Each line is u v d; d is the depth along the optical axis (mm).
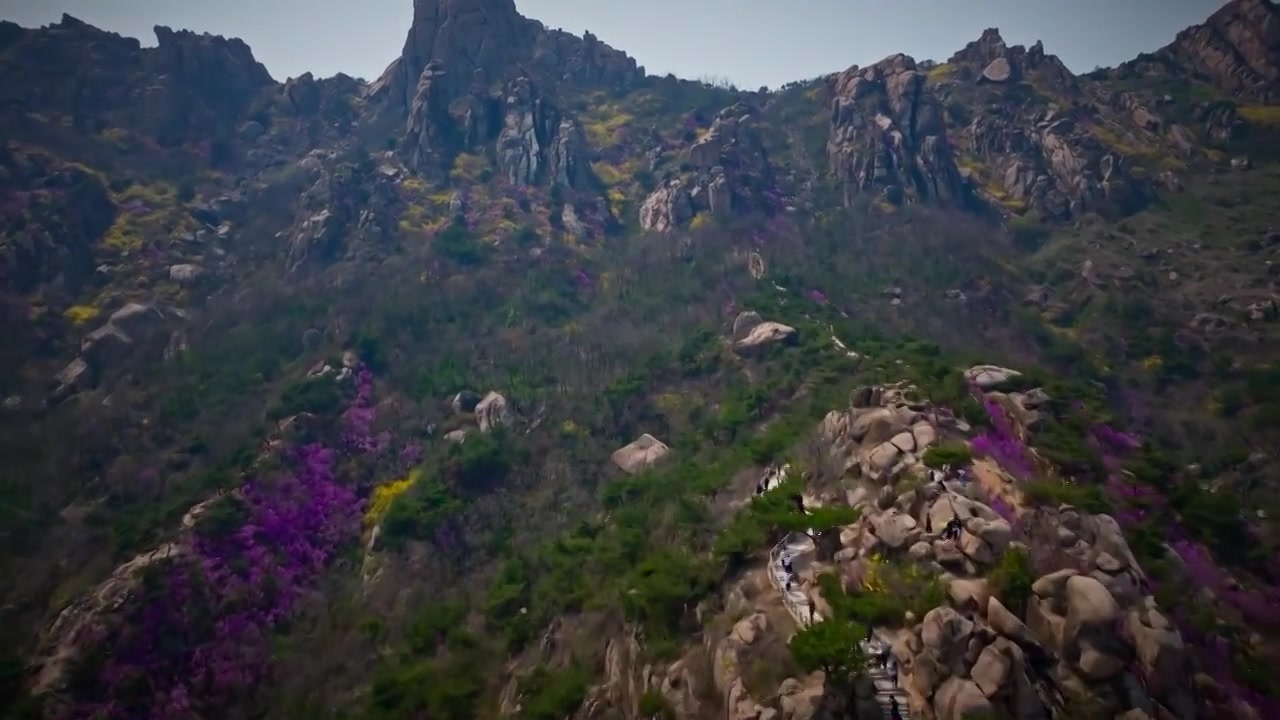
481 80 163625
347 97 182375
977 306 102812
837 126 143625
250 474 73000
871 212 124438
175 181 145750
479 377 90062
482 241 121062
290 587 66000
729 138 139125
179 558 63500
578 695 43531
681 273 109750
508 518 70438
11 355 98750
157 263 121062
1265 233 119625
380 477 78688
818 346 79000
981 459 43875
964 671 28531
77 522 72250
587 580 53250
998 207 134250
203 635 60250
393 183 136750
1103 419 56281
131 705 55625
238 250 128625
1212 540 48562
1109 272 112375
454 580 65188
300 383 85688
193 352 96250
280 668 59500
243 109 176125
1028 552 33562
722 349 86312
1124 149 149250
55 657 57281
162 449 81375
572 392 85438
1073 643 29328
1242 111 161750
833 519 38156
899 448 43969
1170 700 29031
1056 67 170750
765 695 30391
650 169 147125
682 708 35062
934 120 139250
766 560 41031
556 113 149625
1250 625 42719
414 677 51594
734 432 69750
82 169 131875
